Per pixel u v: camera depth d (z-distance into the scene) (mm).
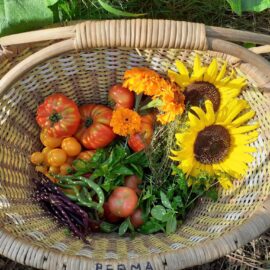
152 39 664
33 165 852
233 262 921
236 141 809
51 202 796
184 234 785
